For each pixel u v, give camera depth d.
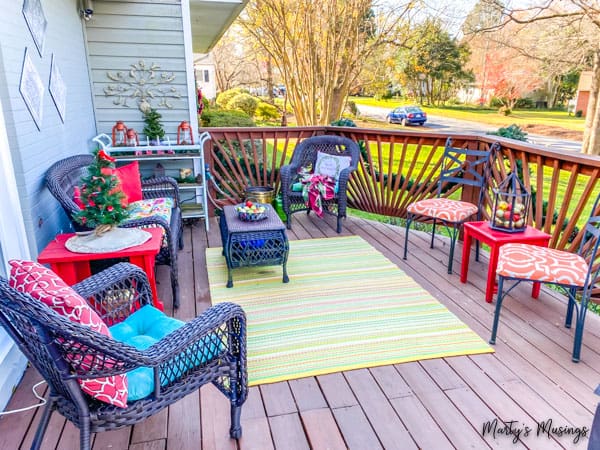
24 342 1.26
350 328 2.44
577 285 2.11
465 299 2.80
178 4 4.08
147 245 2.28
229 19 5.51
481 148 3.67
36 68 2.54
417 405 1.84
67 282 2.21
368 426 1.73
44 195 2.52
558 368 2.09
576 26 7.58
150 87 4.22
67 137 3.14
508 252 2.33
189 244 3.87
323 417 1.77
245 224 2.99
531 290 2.94
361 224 4.46
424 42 9.34
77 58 3.66
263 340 2.32
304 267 3.32
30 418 1.77
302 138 4.88
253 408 1.83
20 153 2.17
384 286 2.98
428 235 4.14
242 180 4.87
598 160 2.49
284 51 9.77
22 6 2.35
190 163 4.50
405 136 4.21
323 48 9.48
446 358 2.17
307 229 4.28
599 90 7.62
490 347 2.26
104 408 1.29
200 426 1.73
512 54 8.42
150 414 1.36
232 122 6.68
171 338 1.37
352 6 9.15
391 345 2.27
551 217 2.96
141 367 1.34
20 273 1.21
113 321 1.84
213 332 1.54
